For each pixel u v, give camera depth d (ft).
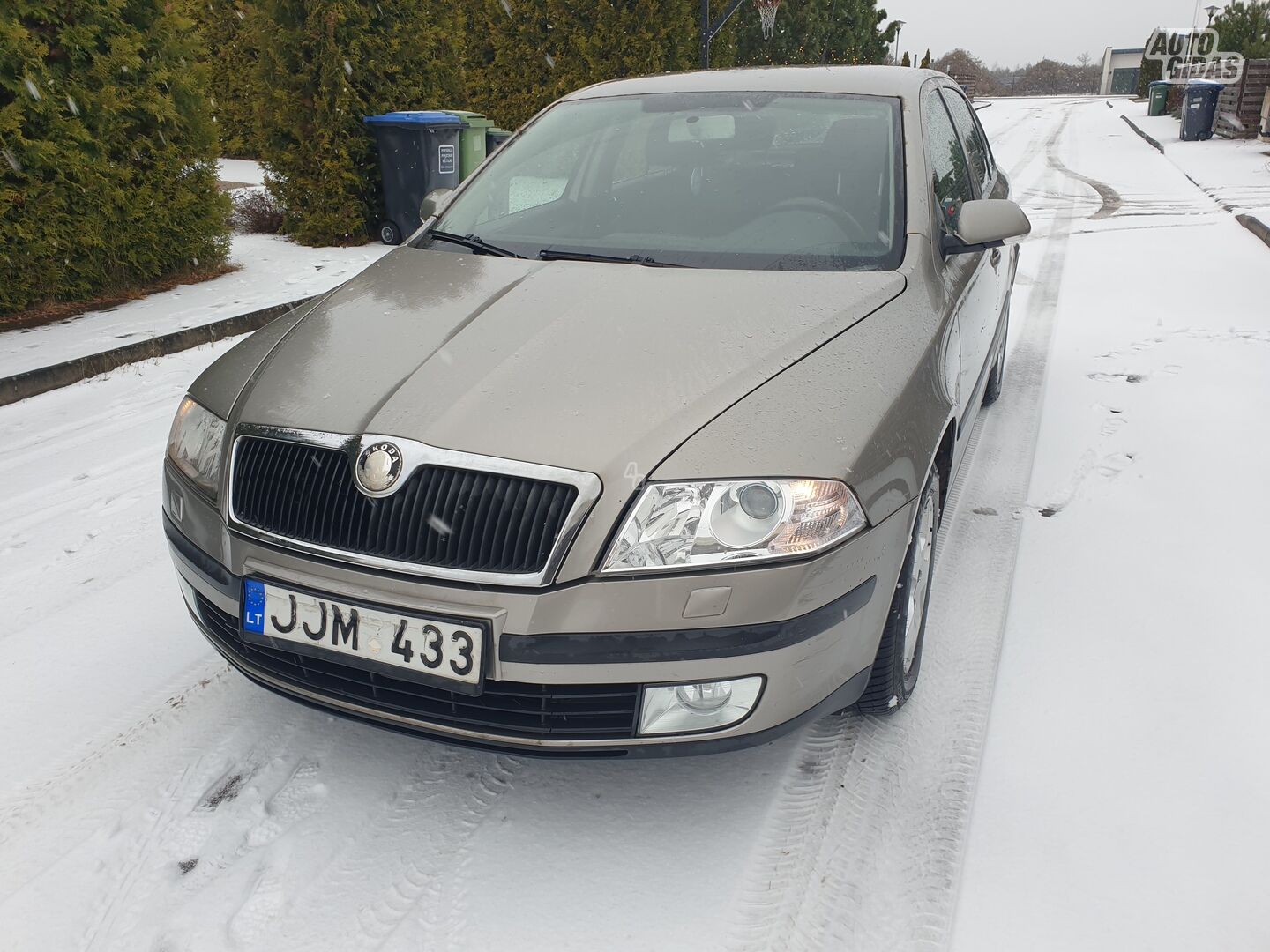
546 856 6.55
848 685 6.59
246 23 30.96
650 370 6.52
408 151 29.96
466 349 6.95
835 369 6.74
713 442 5.99
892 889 6.24
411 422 6.18
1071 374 17.24
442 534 5.94
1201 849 6.50
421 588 5.94
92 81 22.54
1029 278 26.02
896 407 6.71
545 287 7.97
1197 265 26.48
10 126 20.43
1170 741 7.57
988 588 9.89
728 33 52.70
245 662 6.88
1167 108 102.68
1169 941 5.80
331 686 6.49
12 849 6.61
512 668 5.82
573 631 5.75
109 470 13.64
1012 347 19.15
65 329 20.33
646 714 5.95
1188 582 9.96
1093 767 7.31
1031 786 7.13
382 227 31.45
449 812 6.97
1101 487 12.31
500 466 5.87
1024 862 6.43
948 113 11.89
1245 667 8.50
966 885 6.25
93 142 22.18
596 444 5.92
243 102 53.06
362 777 7.35
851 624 6.29
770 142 9.68
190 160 25.20
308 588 6.21
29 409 16.29
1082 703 8.07
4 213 20.67
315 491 6.31
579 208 9.48
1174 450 13.44
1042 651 8.83
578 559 5.75
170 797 7.12
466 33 41.98
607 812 6.96
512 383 6.46
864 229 8.71
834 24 79.92
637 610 5.74
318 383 6.84
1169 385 16.31
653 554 5.74
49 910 6.11
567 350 6.82
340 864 6.48
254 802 7.07
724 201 9.12
